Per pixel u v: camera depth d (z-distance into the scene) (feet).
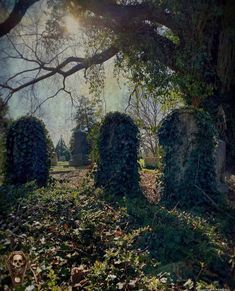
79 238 14.12
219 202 23.32
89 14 41.47
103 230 15.02
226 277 13.93
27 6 41.01
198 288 11.32
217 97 37.45
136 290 10.14
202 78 37.37
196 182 23.40
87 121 45.52
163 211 19.49
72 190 24.44
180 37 38.19
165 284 11.00
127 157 25.23
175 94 40.06
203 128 23.67
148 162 51.03
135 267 11.34
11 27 42.32
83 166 59.11
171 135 24.20
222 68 37.76
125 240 13.73
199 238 16.63
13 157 29.55
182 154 23.82
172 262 14.55
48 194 22.58
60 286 10.55
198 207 22.62
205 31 37.91
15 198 22.79
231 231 20.02
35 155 29.35
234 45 37.37
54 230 15.10
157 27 41.42
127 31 40.34
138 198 24.00
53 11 40.86
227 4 36.76
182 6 36.06
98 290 10.20
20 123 29.63
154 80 38.73
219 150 26.86
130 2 39.37
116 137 25.64
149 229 16.02
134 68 41.42
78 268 11.34
